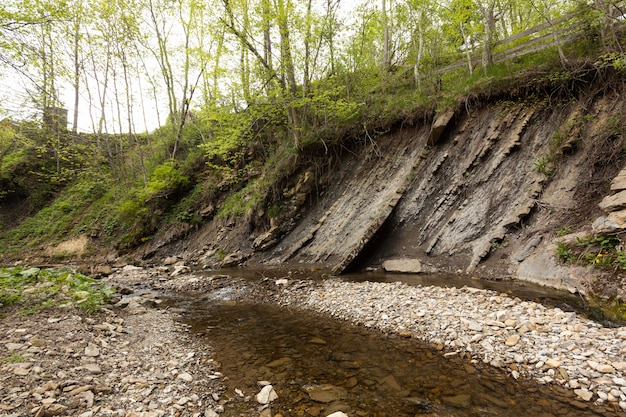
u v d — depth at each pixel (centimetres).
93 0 1994
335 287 1023
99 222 2217
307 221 1658
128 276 1483
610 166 884
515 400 422
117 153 2711
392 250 1247
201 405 432
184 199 2139
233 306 962
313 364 559
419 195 1286
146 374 506
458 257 1067
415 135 1462
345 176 1636
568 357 498
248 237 1788
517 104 1195
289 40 1560
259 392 468
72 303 762
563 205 923
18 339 542
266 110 1603
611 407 393
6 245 2275
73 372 471
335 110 1594
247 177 2017
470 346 573
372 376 507
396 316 744
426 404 425
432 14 1599
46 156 2739
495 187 1110
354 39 1786
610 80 995
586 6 1014
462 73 1518
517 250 947
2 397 377
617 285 662
